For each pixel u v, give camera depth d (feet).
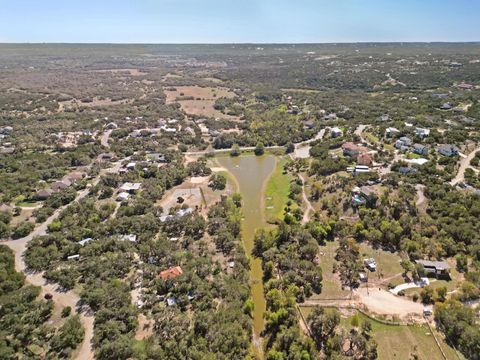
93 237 351.87
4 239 357.20
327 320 241.96
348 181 440.45
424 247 322.75
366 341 229.66
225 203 419.54
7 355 216.74
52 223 369.71
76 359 222.48
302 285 286.87
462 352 224.33
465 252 315.78
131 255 318.86
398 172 458.50
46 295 275.18
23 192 440.45
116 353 219.61
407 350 227.40
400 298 271.90
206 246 339.77
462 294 263.90
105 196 442.09
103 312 249.34
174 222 372.79
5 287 276.82
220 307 261.24
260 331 253.44
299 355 217.77
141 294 276.82
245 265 315.78
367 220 360.89
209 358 214.07
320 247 341.41
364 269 305.12
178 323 242.37
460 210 357.20
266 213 421.59
